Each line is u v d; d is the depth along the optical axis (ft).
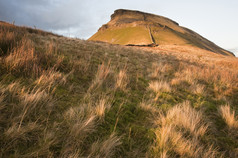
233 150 7.28
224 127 9.63
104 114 8.04
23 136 5.34
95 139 6.45
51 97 8.34
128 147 6.52
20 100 7.30
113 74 17.28
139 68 25.84
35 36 30.58
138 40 355.36
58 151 5.32
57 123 6.56
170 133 7.03
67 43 32.12
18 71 10.19
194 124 7.96
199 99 14.56
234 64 63.93
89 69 17.04
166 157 5.85
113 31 510.99
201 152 6.51
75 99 9.55
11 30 24.34
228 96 17.43
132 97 12.57
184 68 32.07
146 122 8.91
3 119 5.86
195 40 404.98
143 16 590.14
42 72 11.15
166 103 12.28
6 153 4.70
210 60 72.69
